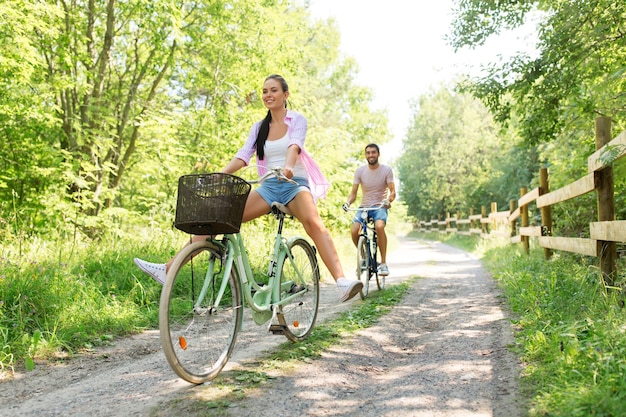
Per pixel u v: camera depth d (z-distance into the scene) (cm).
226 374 356
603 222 517
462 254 1627
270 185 407
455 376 339
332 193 1805
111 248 808
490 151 3656
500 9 921
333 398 313
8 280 521
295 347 426
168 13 1097
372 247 770
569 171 1052
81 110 1307
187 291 472
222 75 1489
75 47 1234
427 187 4041
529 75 887
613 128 925
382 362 404
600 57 854
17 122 1181
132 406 303
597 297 469
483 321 506
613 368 285
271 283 411
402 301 670
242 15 1354
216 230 336
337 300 698
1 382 363
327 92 3344
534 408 266
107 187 1403
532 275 695
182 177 329
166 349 314
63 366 402
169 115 1376
